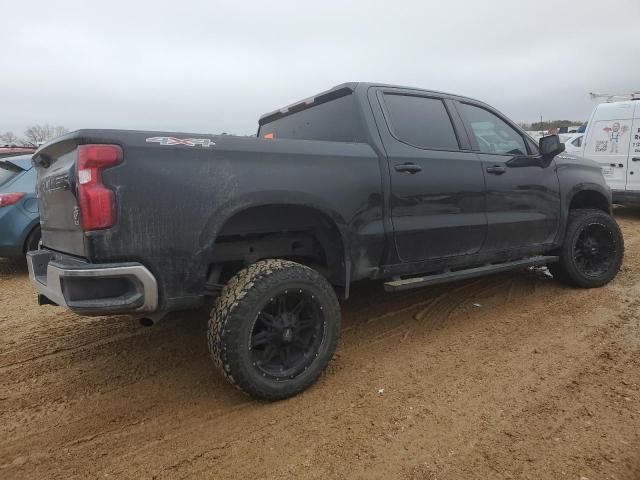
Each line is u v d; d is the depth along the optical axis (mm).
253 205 2852
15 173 6215
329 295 3021
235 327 2662
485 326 4066
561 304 4562
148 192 2533
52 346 3881
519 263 4438
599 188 5086
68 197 2701
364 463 2297
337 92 3721
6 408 2912
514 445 2408
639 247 7223
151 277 2551
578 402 2807
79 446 2506
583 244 5027
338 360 3451
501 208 4184
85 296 2492
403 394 2945
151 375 3320
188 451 2434
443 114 4016
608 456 2307
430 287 5207
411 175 3580
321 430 2580
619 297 4727
